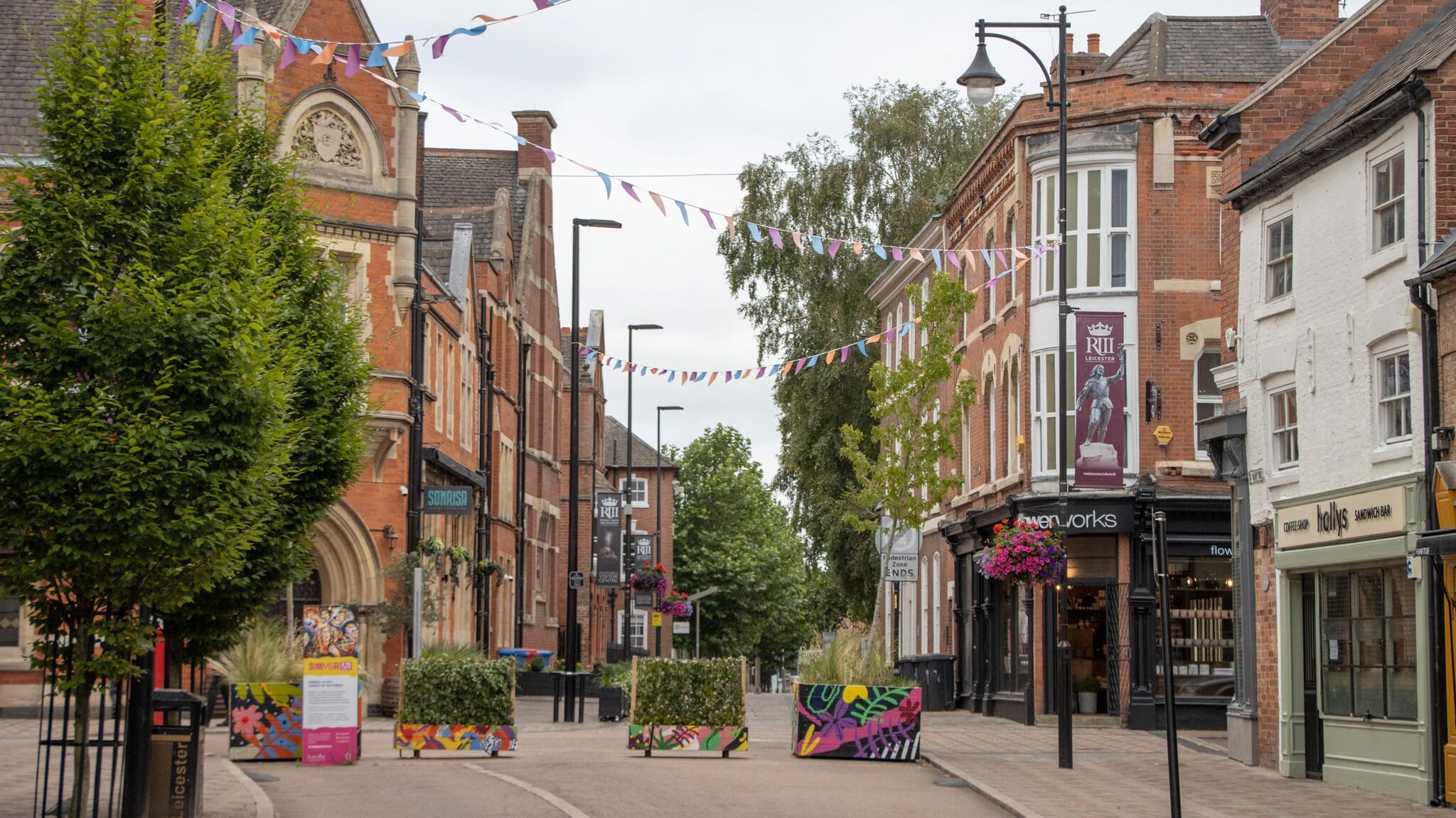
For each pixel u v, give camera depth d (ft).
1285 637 71.31
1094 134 103.91
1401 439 62.95
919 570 146.20
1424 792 59.47
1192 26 111.14
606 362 106.63
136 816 43.86
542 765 67.62
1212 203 102.63
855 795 57.47
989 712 116.06
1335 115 74.59
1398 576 62.69
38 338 39.88
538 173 196.24
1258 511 75.61
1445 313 58.95
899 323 152.05
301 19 110.83
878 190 163.32
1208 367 102.58
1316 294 70.13
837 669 74.18
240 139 60.90
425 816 49.29
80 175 41.63
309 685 67.87
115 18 43.32
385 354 112.06
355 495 111.45
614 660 200.44
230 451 40.73
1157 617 99.60
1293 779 68.95
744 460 328.49
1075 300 103.81
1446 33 68.49
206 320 40.78
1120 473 85.30
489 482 156.15
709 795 56.18
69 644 42.14
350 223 110.42
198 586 42.04
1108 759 75.36
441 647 94.58
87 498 38.73
